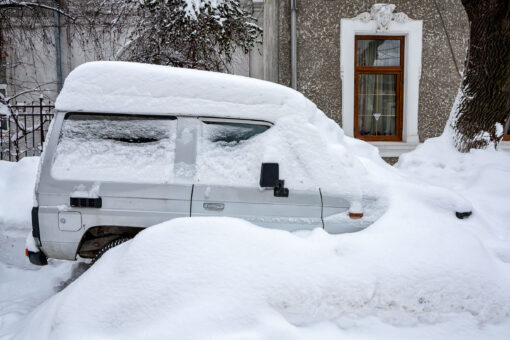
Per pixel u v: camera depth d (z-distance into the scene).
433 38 8.17
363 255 2.68
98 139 3.22
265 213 3.08
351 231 3.08
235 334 2.28
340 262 2.65
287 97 3.27
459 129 5.92
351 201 3.10
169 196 3.10
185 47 7.82
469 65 5.85
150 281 2.52
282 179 3.08
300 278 2.54
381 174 3.56
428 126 8.30
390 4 8.01
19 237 4.63
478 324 2.56
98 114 3.22
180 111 3.20
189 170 3.15
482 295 2.62
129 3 8.22
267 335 2.28
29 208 5.00
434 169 5.68
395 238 2.80
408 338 2.44
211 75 3.31
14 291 3.87
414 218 2.98
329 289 2.53
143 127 3.23
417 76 8.18
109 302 2.48
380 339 2.42
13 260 4.42
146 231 2.77
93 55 10.77
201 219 2.81
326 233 2.89
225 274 2.53
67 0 9.54
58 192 3.12
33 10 9.08
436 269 2.65
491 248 3.12
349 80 8.12
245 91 3.25
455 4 8.14
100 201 3.10
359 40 8.36
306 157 3.14
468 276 2.65
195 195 3.09
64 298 2.64
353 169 3.24
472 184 5.04
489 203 4.51
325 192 3.10
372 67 8.35
